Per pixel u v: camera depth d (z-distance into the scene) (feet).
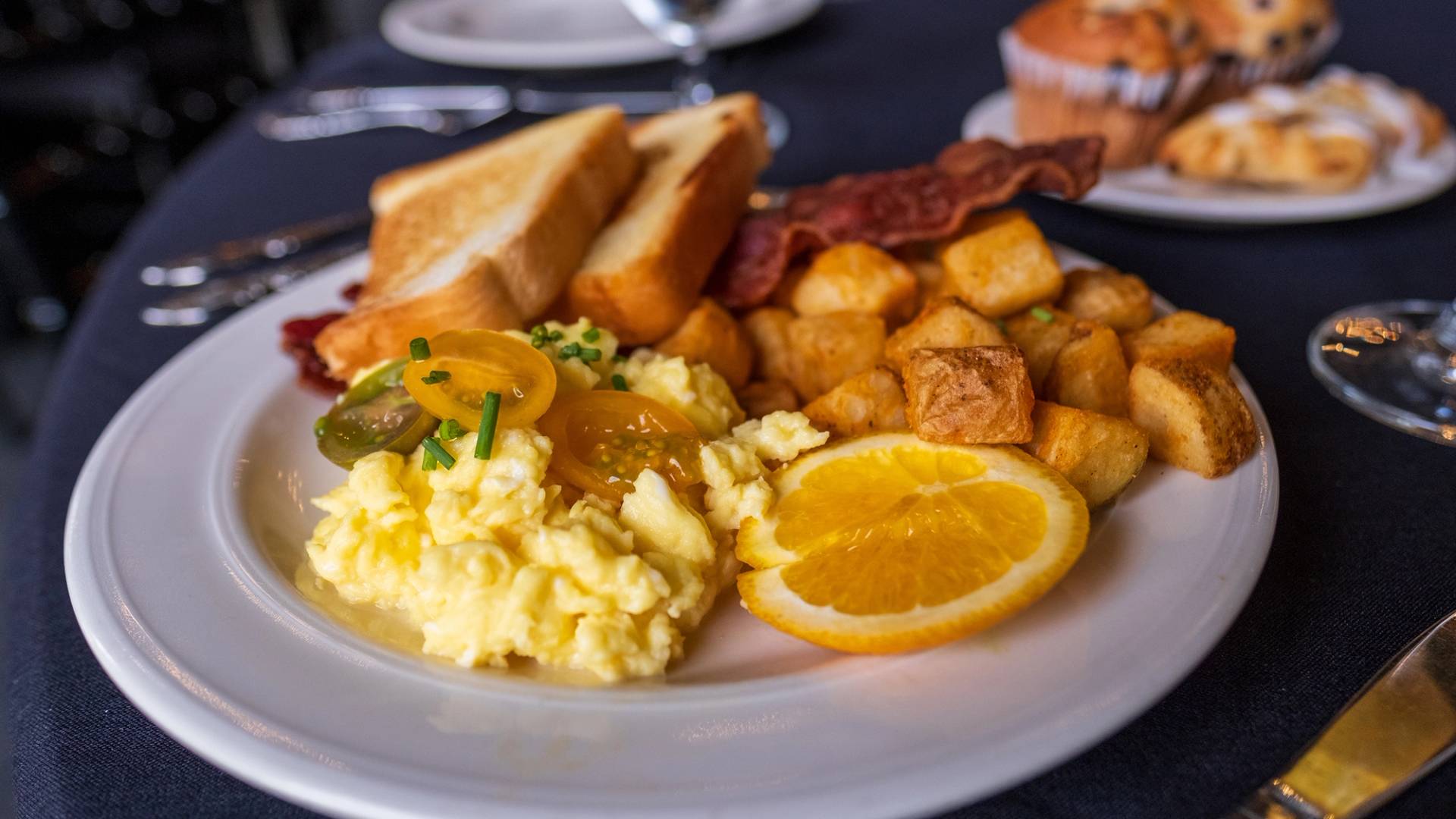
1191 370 0.94
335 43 3.49
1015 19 2.13
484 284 1.12
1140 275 1.28
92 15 2.80
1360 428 1.04
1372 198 1.31
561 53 1.85
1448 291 1.22
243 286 1.33
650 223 1.21
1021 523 0.88
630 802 0.74
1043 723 0.76
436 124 1.77
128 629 0.85
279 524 1.01
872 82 1.86
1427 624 0.87
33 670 0.91
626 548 0.91
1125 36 1.43
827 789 0.74
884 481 0.95
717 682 0.86
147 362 1.24
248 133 1.82
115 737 0.86
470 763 0.77
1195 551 0.87
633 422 1.00
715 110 1.43
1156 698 0.77
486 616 0.87
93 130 2.73
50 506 1.05
